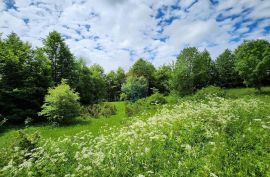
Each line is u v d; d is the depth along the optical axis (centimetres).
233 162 676
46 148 956
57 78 3750
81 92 4162
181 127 1051
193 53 4234
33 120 2634
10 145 955
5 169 695
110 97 8669
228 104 1559
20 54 2850
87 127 1927
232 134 923
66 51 3866
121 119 2195
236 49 4881
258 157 684
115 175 676
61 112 2222
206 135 899
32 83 2759
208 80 6419
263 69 4078
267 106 1547
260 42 4362
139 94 4669
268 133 850
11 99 2645
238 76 6481
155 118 1302
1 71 2680
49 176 697
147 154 782
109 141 1004
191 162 698
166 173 661
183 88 4028
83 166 720
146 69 7400
